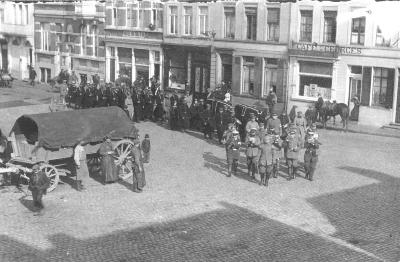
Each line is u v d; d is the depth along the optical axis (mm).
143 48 50125
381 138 33094
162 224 18516
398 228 18250
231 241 17109
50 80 57375
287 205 20562
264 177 24281
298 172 25359
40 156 22266
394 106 35625
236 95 43281
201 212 19719
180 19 46781
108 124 23547
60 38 58781
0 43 66812
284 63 39969
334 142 31766
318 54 37781
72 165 23391
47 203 20688
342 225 18516
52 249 16438
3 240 17094
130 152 23469
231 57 43812
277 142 26688
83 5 54250
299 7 38906
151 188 22641
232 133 24547
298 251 16375
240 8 42281
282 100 40469
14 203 20719
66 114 22969
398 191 22344
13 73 65562
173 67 48312
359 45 36406
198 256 15992
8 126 34562
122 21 51906
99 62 55000
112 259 15766
